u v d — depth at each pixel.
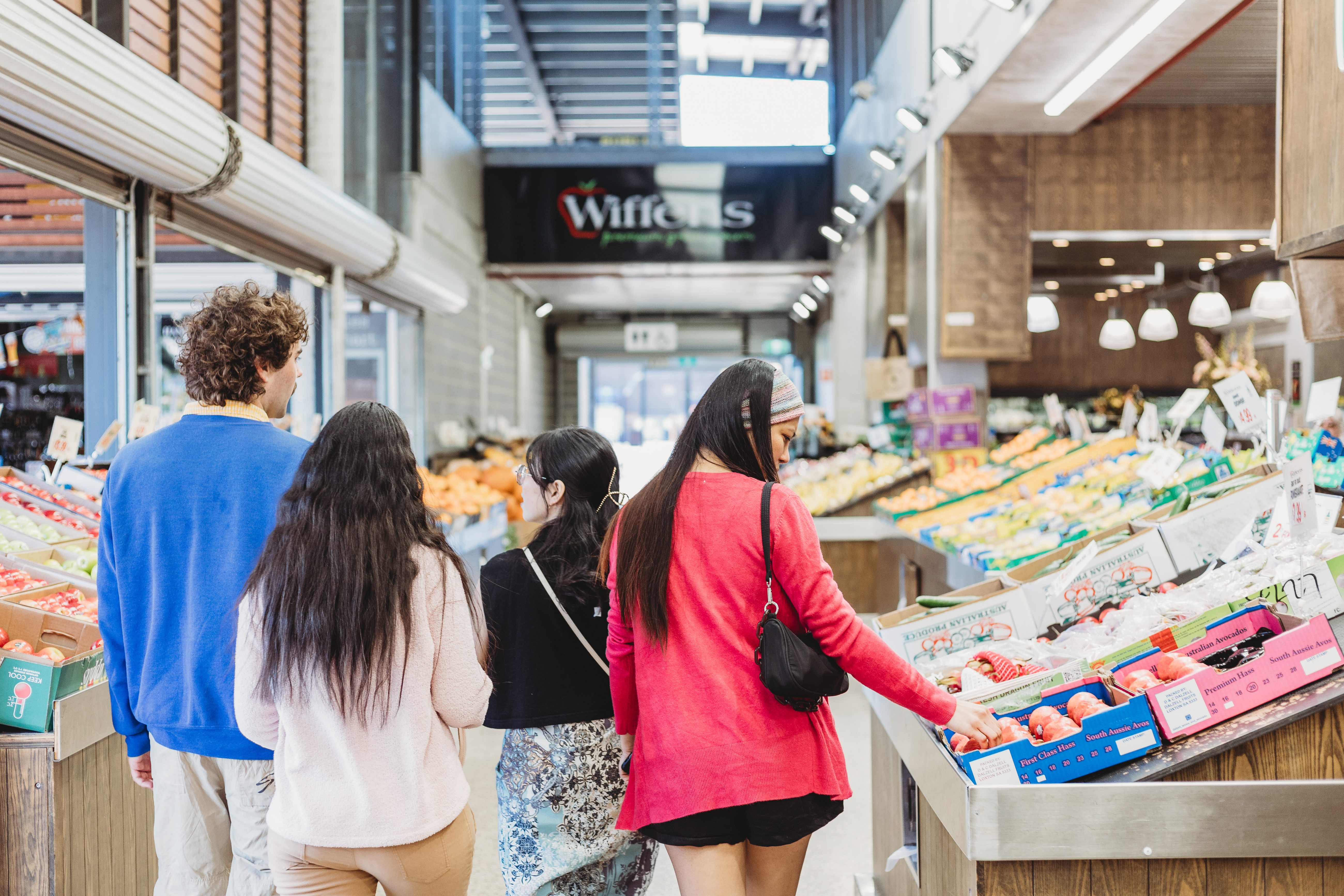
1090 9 4.73
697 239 11.41
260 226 4.77
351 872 1.50
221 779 1.73
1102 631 2.29
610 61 13.04
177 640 1.67
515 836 1.93
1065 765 1.62
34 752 2.10
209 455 1.68
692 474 1.68
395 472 1.52
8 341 3.92
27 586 2.58
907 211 8.09
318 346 6.29
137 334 3.89
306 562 1.44
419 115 8.59
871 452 8.98
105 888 2.30
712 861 1.55
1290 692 1.71
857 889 2.74
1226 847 1.56
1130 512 3.47
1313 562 1.99
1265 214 6.82
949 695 1.62
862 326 10.59
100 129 3.15
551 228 11.39
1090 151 6.82
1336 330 2.13
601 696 1.92
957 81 6.39
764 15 12.54
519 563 1.95
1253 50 5.67
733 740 1.54
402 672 1.47
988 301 6.86
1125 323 6.35
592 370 18.00
